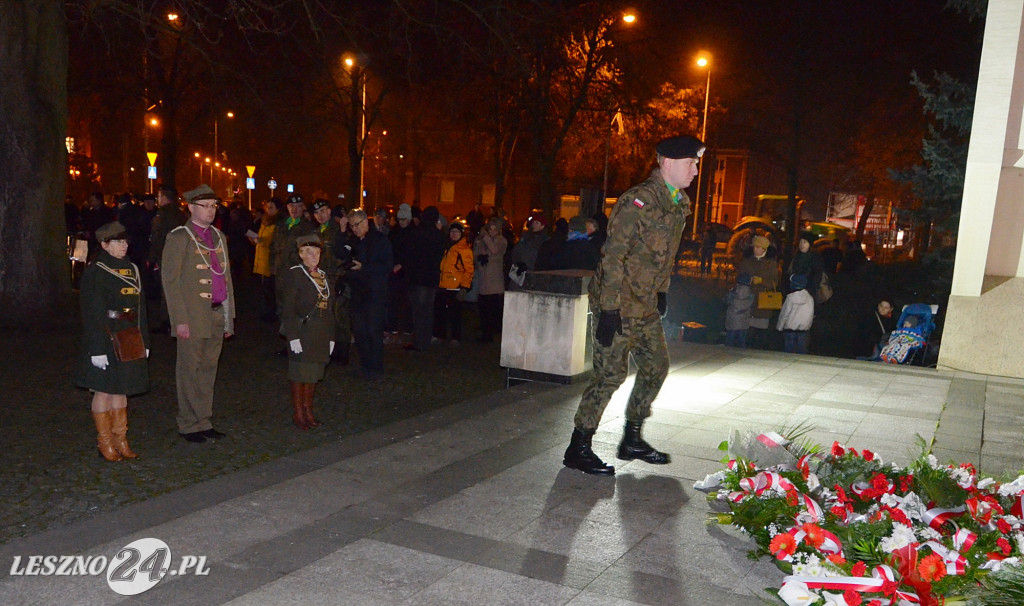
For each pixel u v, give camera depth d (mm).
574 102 25984
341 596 3438
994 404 7828
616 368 5164
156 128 43375
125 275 5852
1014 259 10633
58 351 10312
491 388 9352
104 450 6031
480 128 31750
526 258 12969
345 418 7738
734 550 4078
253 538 4039
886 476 4477
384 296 9461
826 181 40125
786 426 6617
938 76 12531
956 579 3291
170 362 9914
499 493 4801
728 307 12227
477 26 19578
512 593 3512
